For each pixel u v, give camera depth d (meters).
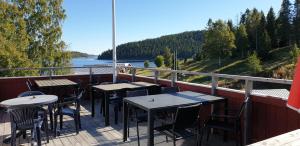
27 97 3.92
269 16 56.00
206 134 4.00
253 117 3.47
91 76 7.37
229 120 3.74
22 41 17.09
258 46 52.72
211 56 59.28
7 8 16.80
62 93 5.80
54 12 19.12
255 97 3.41
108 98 4.61
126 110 3.75
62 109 4.29
